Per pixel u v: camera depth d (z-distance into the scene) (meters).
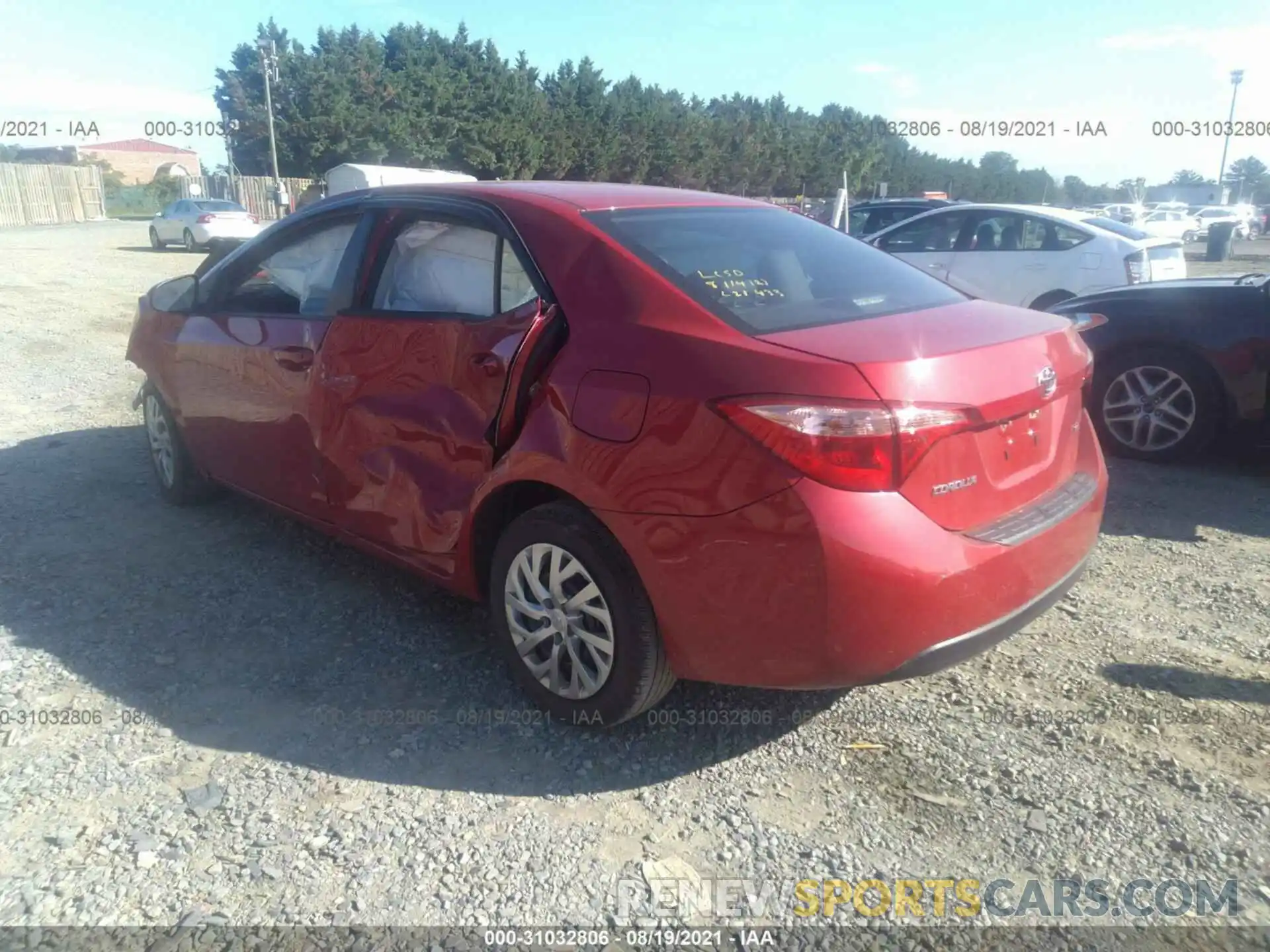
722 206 3.88
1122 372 6.14
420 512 3.63
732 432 2.73
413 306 3.79
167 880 2.66
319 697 3.54
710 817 2.91
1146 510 5.36
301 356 4.14
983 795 2.98
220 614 4.17
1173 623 4.04
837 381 2.66
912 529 2.70
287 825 2.87
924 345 2.88
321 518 4.22
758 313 3.05
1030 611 3.03
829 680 2.78
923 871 2.70
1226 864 2.70
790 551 2.68
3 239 29.05
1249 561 4.66
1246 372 5.69
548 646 3.35
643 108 55.00
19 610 4.19
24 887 2.63
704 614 2.85
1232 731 3.27
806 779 3.08
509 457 3.25
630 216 3.50
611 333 3.07
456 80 52.09
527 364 3.21
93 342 10.57
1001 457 3.00
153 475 5.99
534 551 3.27
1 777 3.08
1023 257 10.53
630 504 2.91
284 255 4.52
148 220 45.69
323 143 48.50
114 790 3.03
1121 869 2.69
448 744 3.27
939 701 3.49
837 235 4.00
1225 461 6.25
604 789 3.04
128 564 4.68
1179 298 5.99
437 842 2.81
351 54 50.59
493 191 3.70
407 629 4.05
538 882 2.66
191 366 4.84
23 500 5.54
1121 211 38.56
